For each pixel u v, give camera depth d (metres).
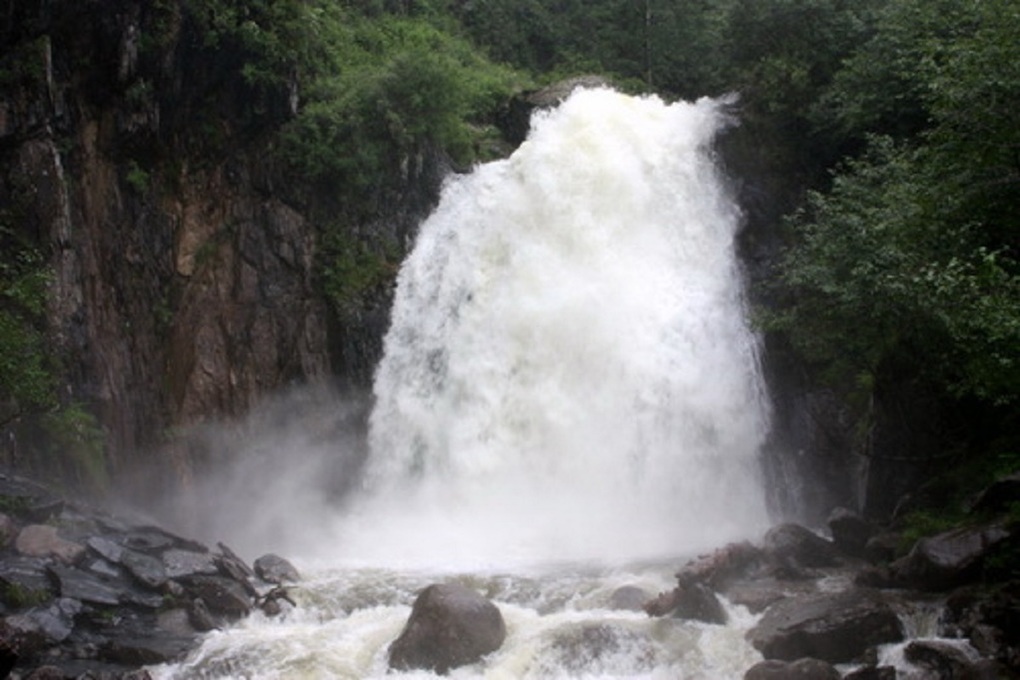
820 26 28.55
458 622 14.42
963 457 18.20
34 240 21.36
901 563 15.58
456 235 28.27
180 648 14.92
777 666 13.11
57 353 21.17
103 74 23.64
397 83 28.03
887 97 24.70
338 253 26.86
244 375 25.39
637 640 14.49
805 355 22.83
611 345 25.34
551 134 29.19
